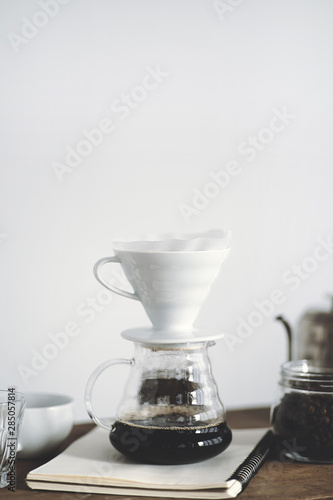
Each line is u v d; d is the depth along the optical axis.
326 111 1.47
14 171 1.31
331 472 0.99
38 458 1.04
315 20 1.45
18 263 1.32
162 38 1.36
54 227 1.33
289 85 1.44
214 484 0.91
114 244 1.00
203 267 0.96
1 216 1.31
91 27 1.33
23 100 1.30
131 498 0.92
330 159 1.48
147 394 0.98
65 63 1.32
